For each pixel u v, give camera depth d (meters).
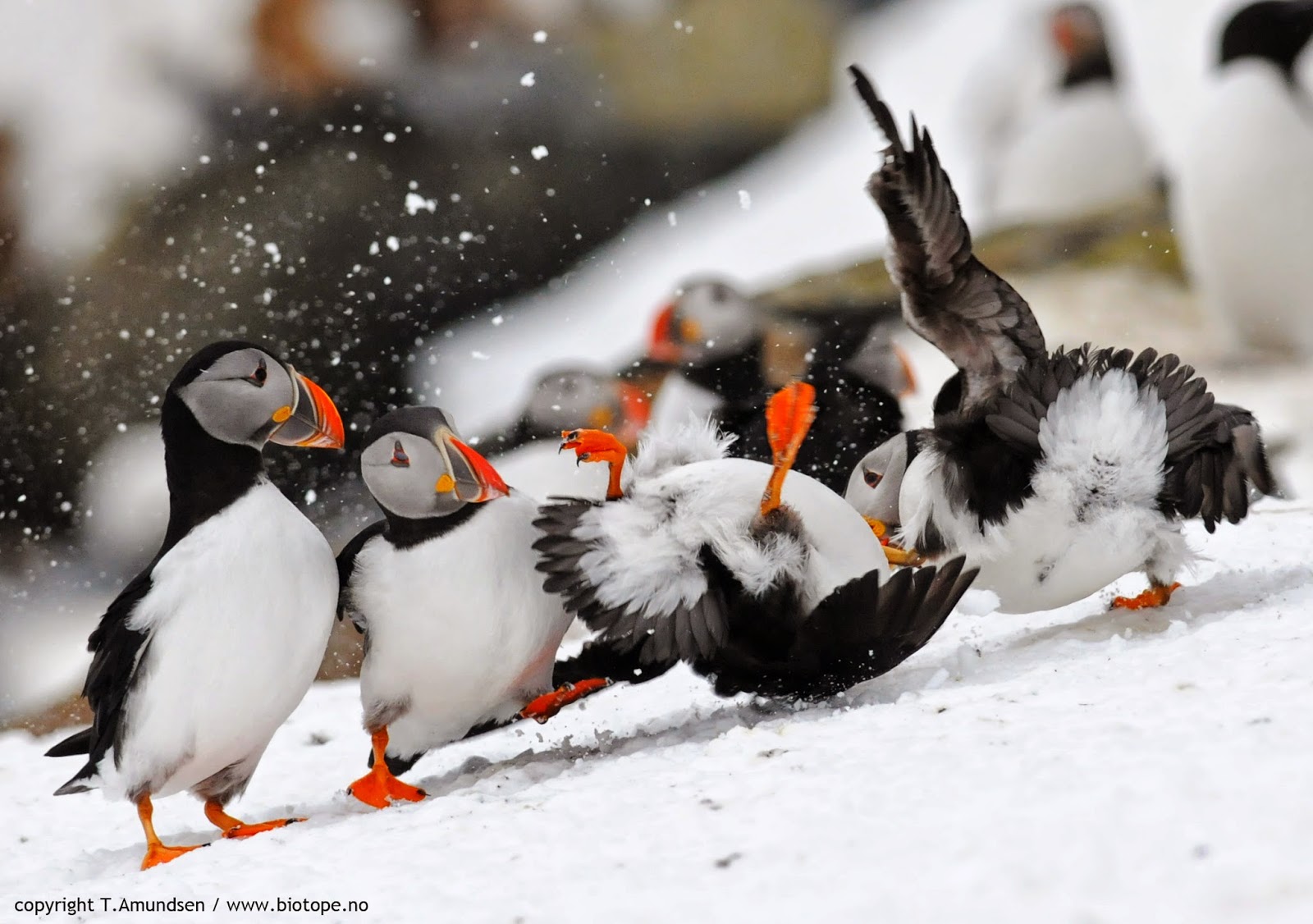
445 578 8.95
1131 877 5.62
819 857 6.31
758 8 42.06
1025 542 9.52
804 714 9.14
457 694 9.29
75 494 30.36
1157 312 27.78
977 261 9.88
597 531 8.52
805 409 8.51
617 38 40.66
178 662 8.68
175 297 32.59
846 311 25.91
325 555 9.06
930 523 9.74
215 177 34.28
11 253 33.25
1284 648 8.04
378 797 9.37
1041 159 32.84
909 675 9.54
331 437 9.27
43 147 34.19
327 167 34.59
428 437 8.91
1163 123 38.19
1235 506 10.12
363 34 35.84
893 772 7.08
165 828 10.30
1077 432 9.22
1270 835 5.66
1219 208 25.66
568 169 37.81
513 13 37.94
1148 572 10.09
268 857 7.89
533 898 6.49
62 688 20.08
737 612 8.73
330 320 33.25
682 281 35.59
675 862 6.55
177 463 8.99
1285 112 25.23
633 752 9.15
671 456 9.09
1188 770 6.30
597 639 9.62
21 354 31.77
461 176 36.22
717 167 40.53
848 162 40.19
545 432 17.91
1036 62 35.66
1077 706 7.71
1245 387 24.95
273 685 8.86
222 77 35.38
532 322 34.81
